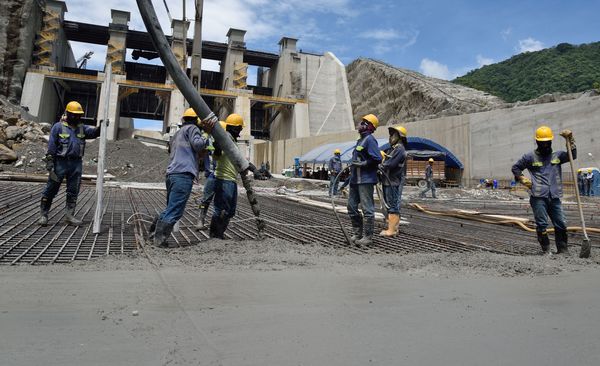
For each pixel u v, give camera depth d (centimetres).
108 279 292
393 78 5262
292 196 1452
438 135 3366
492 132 2969
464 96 4122
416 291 290
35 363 154
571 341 198
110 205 925
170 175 440
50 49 5966
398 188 621
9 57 5522
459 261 409
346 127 6475
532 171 504
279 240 515
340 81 6900
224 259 379
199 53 748
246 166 498
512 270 379
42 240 463
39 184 1394
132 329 195
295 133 6569
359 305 250
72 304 230
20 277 289
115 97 5922
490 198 2031
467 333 206
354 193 543
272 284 296
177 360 162
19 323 197
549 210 498
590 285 322
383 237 610
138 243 451
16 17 5578
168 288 272
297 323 212
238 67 6625
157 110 7244
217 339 186
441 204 1515
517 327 217
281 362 164
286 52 7050
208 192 601
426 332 206
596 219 1072
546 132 490
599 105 2389
